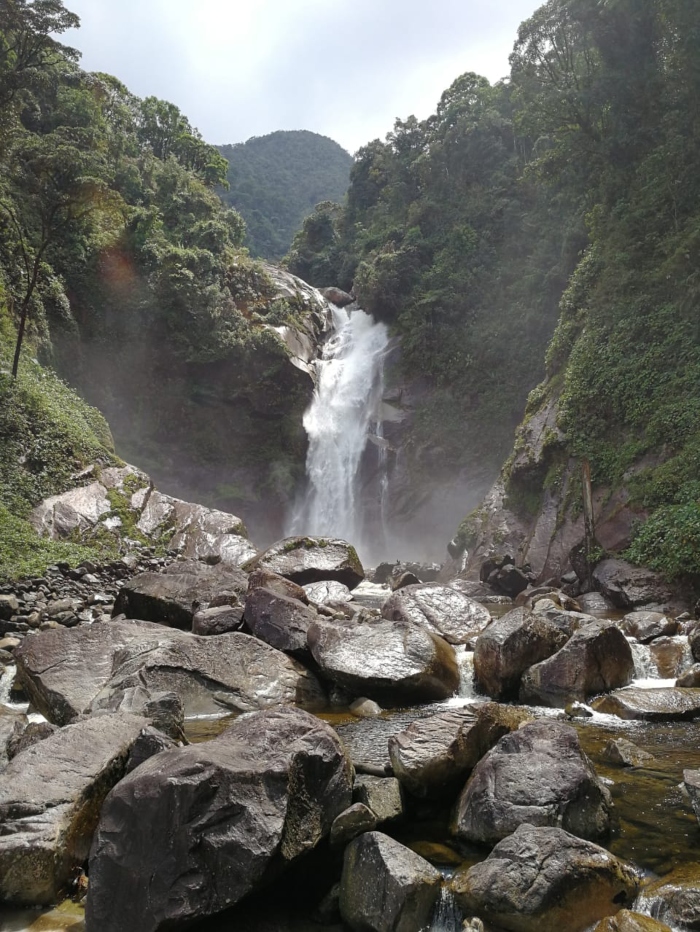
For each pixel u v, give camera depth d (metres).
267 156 145.12
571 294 27.70
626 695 8.97
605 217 27.66
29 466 21.50
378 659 9.81
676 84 26.17
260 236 101.88
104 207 26.44
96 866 4.68
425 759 6.20
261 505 38.09
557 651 10.05
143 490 23.62
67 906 5.04
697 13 24.00
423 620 12.27
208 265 38.59
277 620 10.88
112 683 9.12
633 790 6.43
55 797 5.45
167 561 20.62
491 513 25.22
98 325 34.09
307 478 39.69
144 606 13.15
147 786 4.79
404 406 41.25
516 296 41.03
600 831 5.53
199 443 37.50
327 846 5.37
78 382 31.30
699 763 7.09
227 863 4.63
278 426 39.38
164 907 4.47
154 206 38.94
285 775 5.16
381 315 46.06
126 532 21.73
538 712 9.11
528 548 21.98
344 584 17.39
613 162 27.72
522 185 43.94
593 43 27.42
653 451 19.97
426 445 39.47
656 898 4.70
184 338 36.78
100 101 42.69
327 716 9.10
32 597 15.39
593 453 21.80
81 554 19.23
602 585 17.78
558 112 28.48
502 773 5.80
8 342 25.56
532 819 5.39
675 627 12.50
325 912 4.95
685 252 22.16
